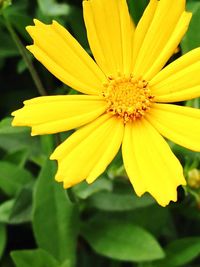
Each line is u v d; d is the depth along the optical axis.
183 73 0.18
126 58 0.18
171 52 0.18
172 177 0.17
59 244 0.21
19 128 0.19
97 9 0.17
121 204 0.21
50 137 0.21
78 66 0.18
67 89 0.23
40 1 0.22
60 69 0.17
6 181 0.21
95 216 0.22
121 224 0.21
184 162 0.20
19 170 0.21
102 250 0.21
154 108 0.18
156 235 0.21
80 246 0.23
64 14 0.22
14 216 0.21
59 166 0.17
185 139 0.17
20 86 0.25
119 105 0.18
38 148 0.23
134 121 0.18
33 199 0.20
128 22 0.18
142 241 0.20
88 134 0.17
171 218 0.23
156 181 0.17
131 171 0.17
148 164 0.17
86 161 0.17
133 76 0.18
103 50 0.18
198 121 0.17
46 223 0.20
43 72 0.24
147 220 0.21
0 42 0.23
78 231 0.21
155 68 0.18
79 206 0.21
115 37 0.18
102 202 0.21
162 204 0.16
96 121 0.18
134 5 0.21
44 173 0.20
